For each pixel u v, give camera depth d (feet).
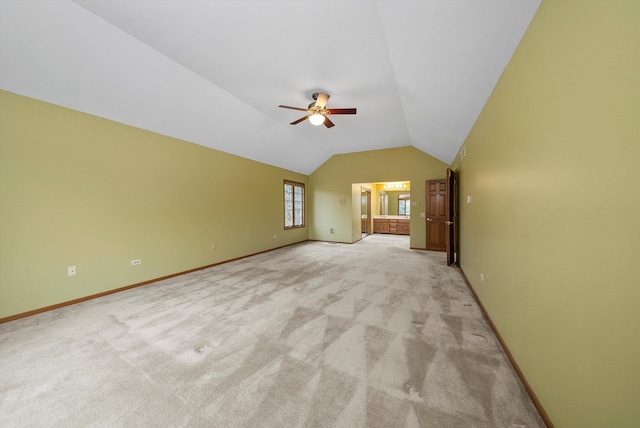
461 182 14.99
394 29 6.64
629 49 2.60
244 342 6.97
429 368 5.80
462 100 9.35
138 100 10.59
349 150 24.09
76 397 4.94
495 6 4.96
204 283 12.42
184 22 7.17
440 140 15.88
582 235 3.43
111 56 8.41
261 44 8.18
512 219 6.09
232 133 15.57
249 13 6.78
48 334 7.41
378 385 5.25
